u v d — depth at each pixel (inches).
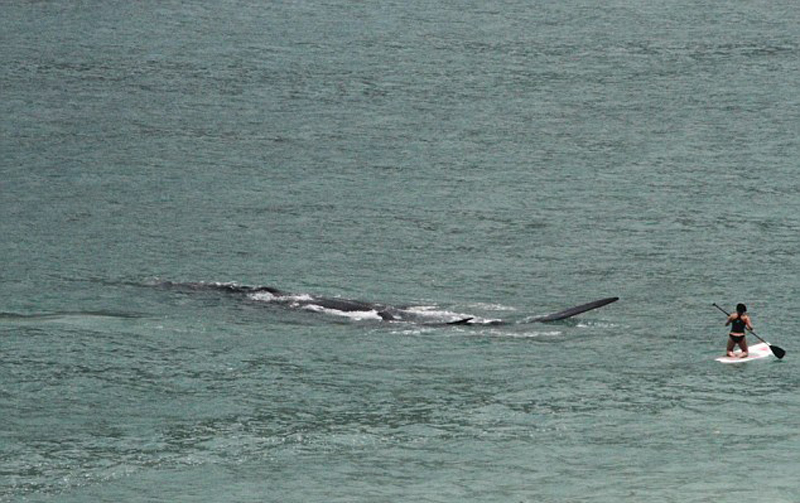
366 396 6348.4
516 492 5260.8
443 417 6077.8
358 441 5797.2
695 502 5152.6
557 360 6879.9
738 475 5403.5
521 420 6033.5
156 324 7445.9
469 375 6648.6
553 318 7544.3
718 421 5999.0
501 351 7032.5
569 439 5807.1
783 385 6451.8
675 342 7160.4
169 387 6451.8
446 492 5265.8
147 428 5925.2
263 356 6924.2
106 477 5393.7
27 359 6791.3
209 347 7057.1
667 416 6067.9
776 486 5295.3
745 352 6889.8
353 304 7815.0
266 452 5674.2
